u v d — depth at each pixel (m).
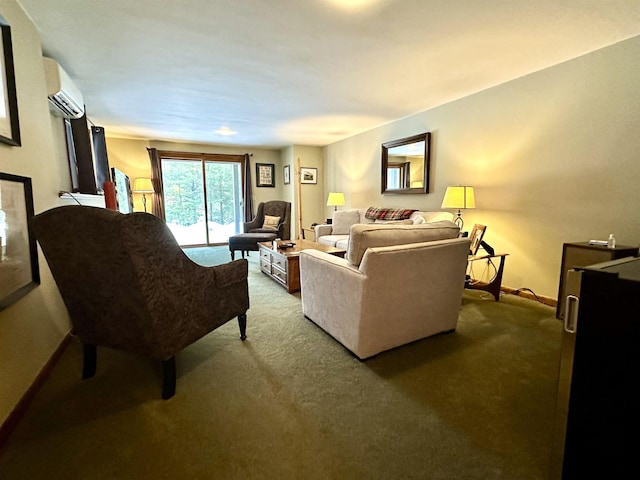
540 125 2.94
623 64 2.38
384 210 4.60
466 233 3.38
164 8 1.89
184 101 3.72
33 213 1.78
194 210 6.65
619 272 0.83
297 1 1.83
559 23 2.12
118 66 2.72
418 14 1.98
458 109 3.72
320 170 6.95
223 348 2.12
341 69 2.83
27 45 1.91
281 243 4.16
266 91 3.40
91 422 1.41
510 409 1.50
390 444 1.29
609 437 0.86
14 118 1.62
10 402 1.41
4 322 1.42
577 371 0.90
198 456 1.23
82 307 1.61
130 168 5.95
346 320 2.00
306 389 1.66
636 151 2.37
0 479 1.13
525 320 2.59
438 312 2.20
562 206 2.84
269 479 1.12
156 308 1.47
